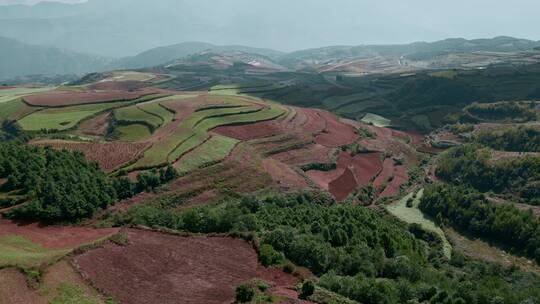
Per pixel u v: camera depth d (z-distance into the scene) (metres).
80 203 90.44
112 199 99.62
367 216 99.19
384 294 60.56
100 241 69.62
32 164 96.94
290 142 156.38
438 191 127.69
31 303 51.00
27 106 186.12
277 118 177.38
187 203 106.75
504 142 161.62
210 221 83.06
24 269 55.84
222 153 131.75
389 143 182.25
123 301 55.22
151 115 170.62
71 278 58.06
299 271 67.94
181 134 142.12
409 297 64.06
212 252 72.38
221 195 112.25
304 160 146.38
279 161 141.62
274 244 74.62
